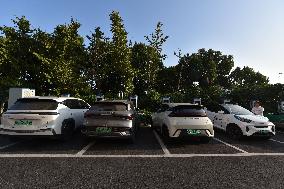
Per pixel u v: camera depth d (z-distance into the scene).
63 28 19.16
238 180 4.92
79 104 9.88
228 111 10.17
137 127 10.30
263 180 4.93
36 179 4.85
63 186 4.52
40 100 7.89
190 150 7.52
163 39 25.66
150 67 25.53
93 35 21.23
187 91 22.89
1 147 7.59
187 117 8.11
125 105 8.13
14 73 18.52
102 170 5.45
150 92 20.80
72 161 6.13
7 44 18.72
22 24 19.64
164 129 8.65
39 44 19.59
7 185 4.54
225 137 10.01
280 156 6.86
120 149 7.54
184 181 4.84
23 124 7.28
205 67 55.94
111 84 21.83
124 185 4.60
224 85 67.12
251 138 9.86
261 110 11.32
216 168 5.69
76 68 20.06
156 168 5.65
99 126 7.61
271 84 20.08
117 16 21.31
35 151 7.11
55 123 7.50
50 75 17.98
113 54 20.73
